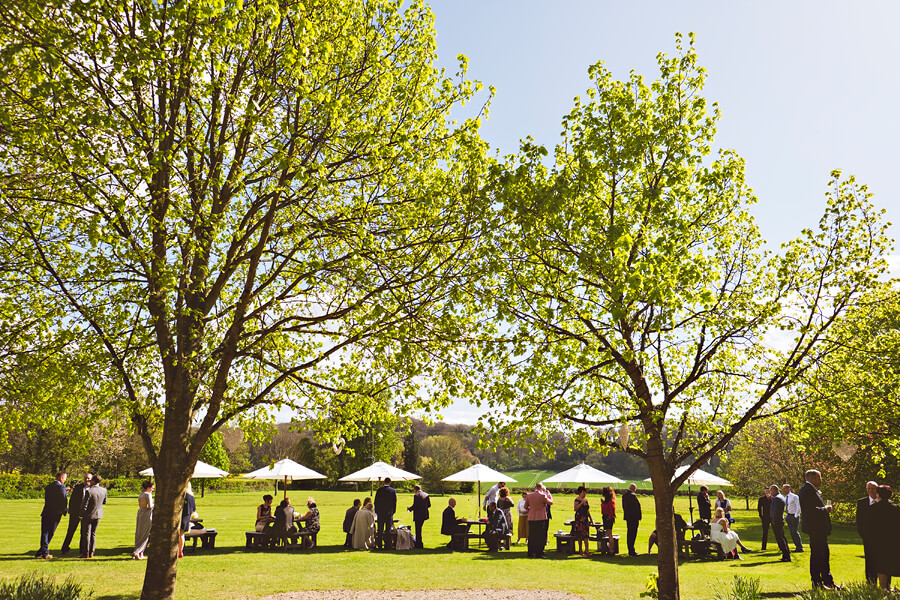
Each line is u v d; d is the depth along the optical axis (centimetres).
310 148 876
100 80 784
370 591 1109
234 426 1043
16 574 1138
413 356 891
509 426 924
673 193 941
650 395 933
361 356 1048
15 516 2508
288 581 1180
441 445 8131
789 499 1585
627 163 879
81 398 922
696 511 3325
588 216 859
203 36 740
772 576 1275
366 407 1002
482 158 897
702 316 962
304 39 818
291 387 1078
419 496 1792
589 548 1802
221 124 934
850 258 954
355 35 922
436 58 1009
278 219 1030
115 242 802
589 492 5134
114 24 821
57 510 1385
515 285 873
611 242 785
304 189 899
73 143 717
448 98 976
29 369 875
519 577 1270
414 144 942
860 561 1496
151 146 820
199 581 1155
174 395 862
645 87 945
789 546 1844
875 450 1010
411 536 1733
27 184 833
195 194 887
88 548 1384
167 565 816
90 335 857
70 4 704
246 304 898
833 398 912
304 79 884
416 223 898
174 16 698
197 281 891
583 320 902
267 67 865
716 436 1009
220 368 871
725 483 1934
